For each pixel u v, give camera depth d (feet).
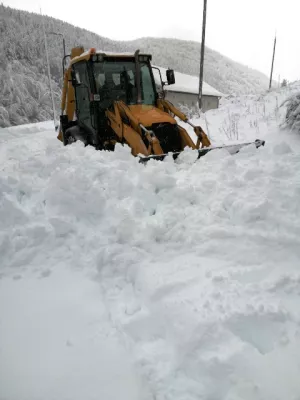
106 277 8.36
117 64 18.84
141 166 13.78
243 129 27.91
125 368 5.71
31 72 217.97
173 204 11.44
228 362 5.51
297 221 9.40
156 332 6.60
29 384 5.39
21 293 7.61
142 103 19.62
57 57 236.63
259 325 6.27
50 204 10.67
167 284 7.55
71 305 7.25
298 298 6.97
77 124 22.93
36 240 9.22
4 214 9.72
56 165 12.88
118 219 10.43
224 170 13.34
